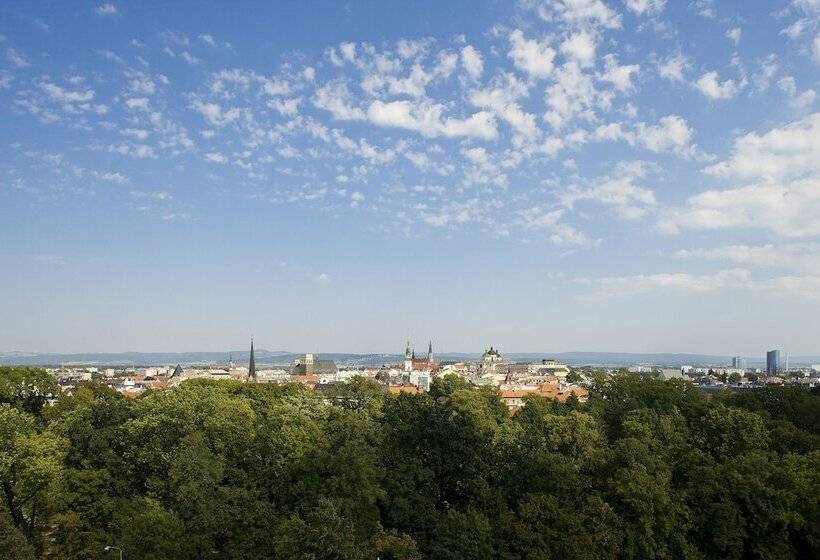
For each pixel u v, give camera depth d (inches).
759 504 4165.8
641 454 4603.8
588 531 3900.1
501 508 4099.4
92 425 5157.5
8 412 4475.9
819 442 5698.8
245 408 6013.8
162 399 5629.9
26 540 3725.4
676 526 4089.6
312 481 4173.2
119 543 3882.9
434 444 4672.7
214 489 4261.8
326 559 3523.6
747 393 7268.7
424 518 4217.5
